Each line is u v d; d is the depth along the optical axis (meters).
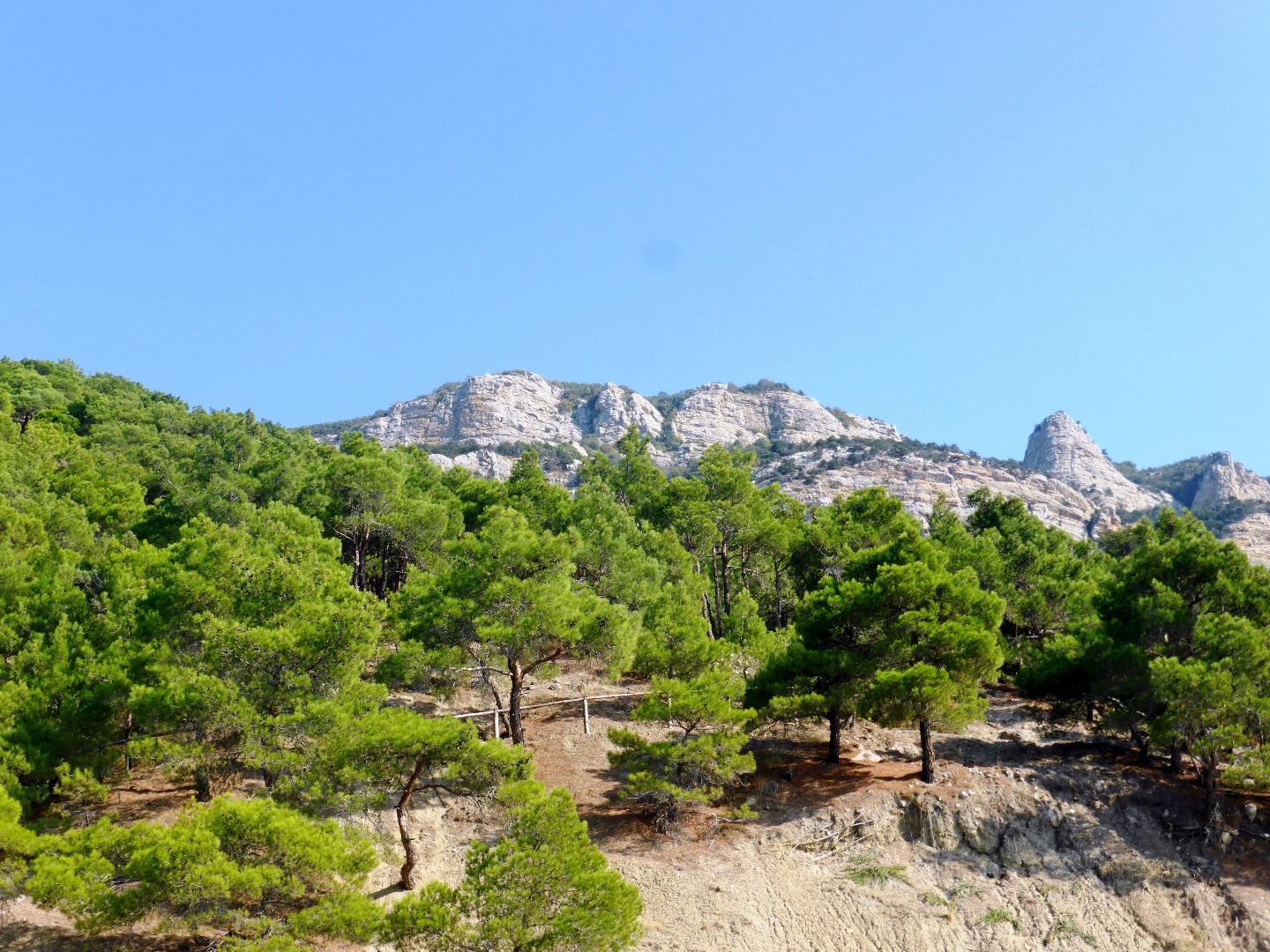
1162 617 37.97
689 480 61.47
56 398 95.75
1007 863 33.25
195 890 19.64
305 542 35.19
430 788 32.69
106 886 20.12
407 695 41.09
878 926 29.42
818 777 36.47
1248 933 30.88
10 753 25.31
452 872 28.52
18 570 33.41
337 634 28.69
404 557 50.91
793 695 36.16
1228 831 34.09
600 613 35.75
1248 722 33.81
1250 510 184.75
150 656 29.00
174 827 20.83
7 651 29.38
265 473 55.31
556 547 35.91
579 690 44.69
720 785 34.28
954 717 34.75
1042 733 43.19
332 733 26.58
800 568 59.38
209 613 28.73
